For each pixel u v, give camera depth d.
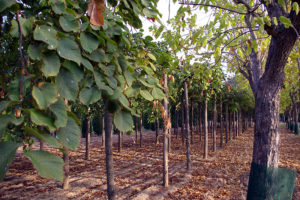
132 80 1.68
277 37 2.93
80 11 1.57
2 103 0.87
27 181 6.78
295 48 5.30
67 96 1.15
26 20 1.11
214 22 2.91
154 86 1.84
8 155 0.73
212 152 12.02
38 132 0.88
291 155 10.47
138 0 1.80
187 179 6.94
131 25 1.98
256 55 5.39
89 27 1.41
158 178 7.13
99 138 20.28
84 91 1.33
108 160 2.04
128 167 8.80
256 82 5.36
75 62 1.24
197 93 10.73
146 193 5.71
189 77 7.54
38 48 1.10
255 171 3.42
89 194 5.75
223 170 7.98
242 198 5.29
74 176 7.40
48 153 0.82
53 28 1.18
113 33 1.63
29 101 1.02
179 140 17.91
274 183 3.31
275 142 3.48
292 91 18.73
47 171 0.76
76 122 1.02
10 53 1.65
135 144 15.94
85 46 1.33
